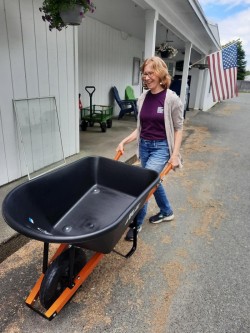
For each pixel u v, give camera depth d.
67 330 1.56
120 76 8.31
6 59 2.69
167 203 2.62
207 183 3.89
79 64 5.99
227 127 8.65
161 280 1.97
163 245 2.38
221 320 1.67
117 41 7.60
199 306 1.77
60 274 1.53
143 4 4.00
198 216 2.92
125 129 6.40
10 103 2.86
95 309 1.70
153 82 1.98
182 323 1.64
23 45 2.85
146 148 2.25
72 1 2.40
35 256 2.15
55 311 1.56
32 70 3.05
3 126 2.83
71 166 1.92
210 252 2.32
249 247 2.42
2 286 1.84
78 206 2.03
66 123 3.91
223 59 6.54
